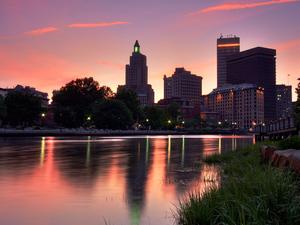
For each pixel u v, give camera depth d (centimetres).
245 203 740
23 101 12712
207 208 798
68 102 16225
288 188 793
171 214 963
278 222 680
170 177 1714
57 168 2088
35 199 1173
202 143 6369
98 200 1160
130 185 1462
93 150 3884
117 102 15075
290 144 1823
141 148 4416
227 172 1800
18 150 3750
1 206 1070
